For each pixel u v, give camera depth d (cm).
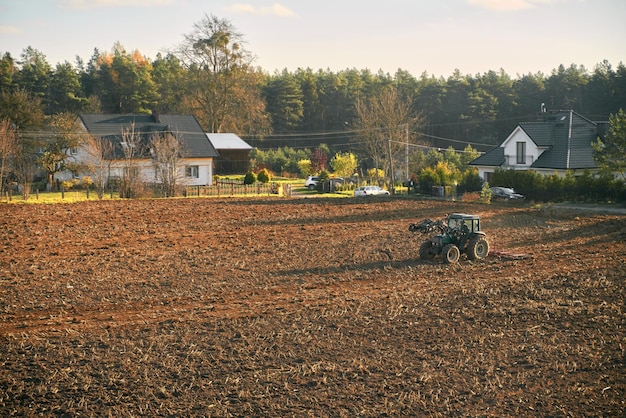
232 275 2130
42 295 1853
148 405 1155
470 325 1584
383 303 1773
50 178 5356
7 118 4994
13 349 1414
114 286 1967
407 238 2877
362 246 2675
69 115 5591
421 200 4625
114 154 5288
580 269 2209
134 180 4600
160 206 4006
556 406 1151
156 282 2020
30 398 1180
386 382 1252
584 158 5056
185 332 1531
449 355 1384
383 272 2189
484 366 1325
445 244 2369
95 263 2294
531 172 4719
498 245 2733
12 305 1752
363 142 8000
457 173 5316
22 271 2150
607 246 2673
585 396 1191
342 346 1441
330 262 2352
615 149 4431
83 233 2927
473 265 2302
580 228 3200
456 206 4191
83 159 5466
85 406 1153
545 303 1778
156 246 2639
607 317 1641
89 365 1331
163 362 1345
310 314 1673
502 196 4572
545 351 1409
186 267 2245
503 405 1157
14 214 3472
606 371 1301
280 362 1350
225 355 1388
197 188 4884
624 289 1922
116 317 1652
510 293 1884
